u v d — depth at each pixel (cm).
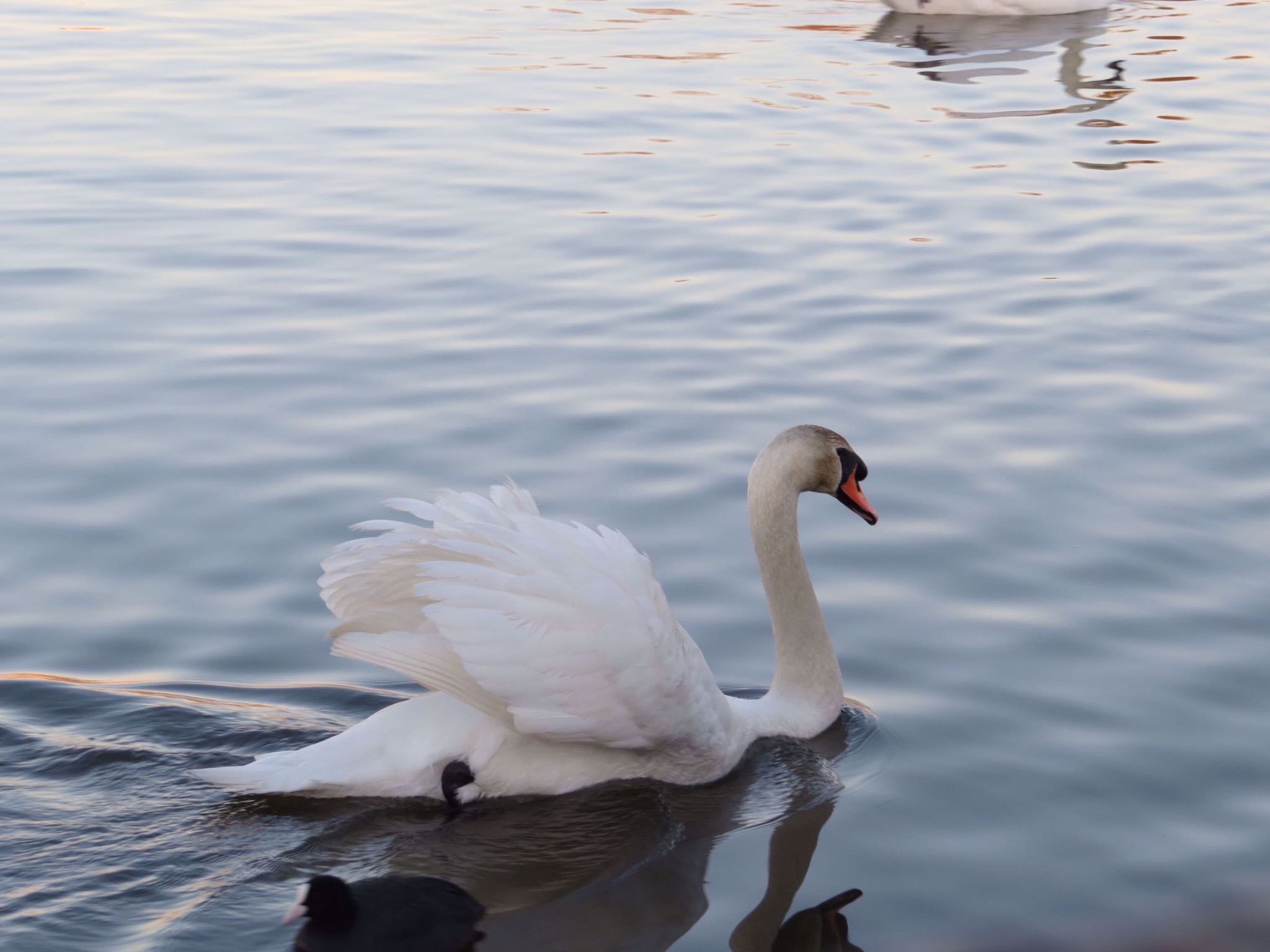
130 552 855
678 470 951
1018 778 648
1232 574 815
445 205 1515
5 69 2097
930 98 1980
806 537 874
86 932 540
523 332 1190
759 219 1477
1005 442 991
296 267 1338
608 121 1842
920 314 1230
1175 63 2156
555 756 656
